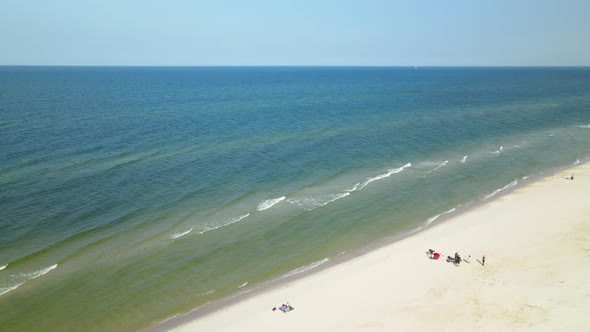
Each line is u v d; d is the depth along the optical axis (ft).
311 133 214.28
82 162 152.35
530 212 115.85
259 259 94.17
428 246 98.48
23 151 161.27
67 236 100.07
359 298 79.15
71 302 77.66
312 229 107.96
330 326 71.41
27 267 87.10
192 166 153.79
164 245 98.53
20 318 72.90
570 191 131.23
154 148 175.94
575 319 69.62
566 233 101.91
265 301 79.15
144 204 119.85
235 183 138.41
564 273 83.66
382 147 188.03
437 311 74.02
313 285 84.12
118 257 92.84
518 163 163.84
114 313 75.56
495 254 93.40
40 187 126.72
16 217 107.14
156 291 82.07
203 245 99.14
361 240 102.94
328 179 144.05
